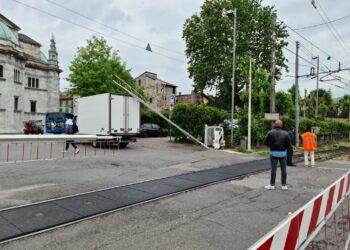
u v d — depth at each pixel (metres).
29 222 4.84
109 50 34.69
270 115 17.19
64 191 6.91
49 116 32.34
